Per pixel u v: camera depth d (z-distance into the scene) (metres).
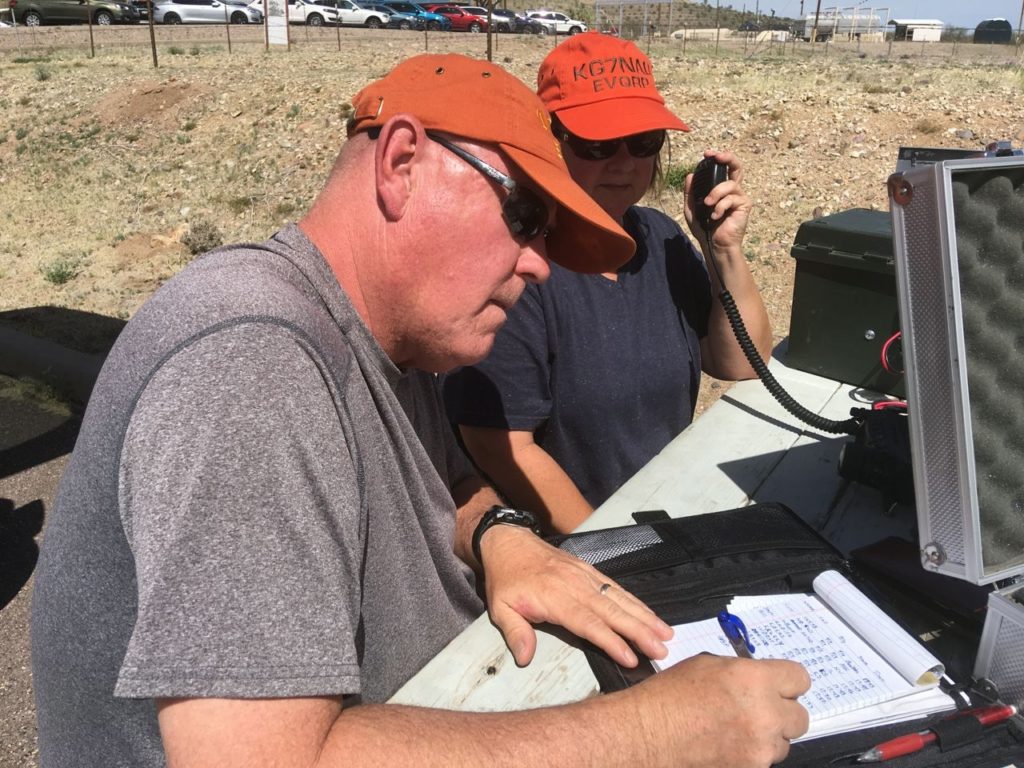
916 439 1.08
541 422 2.05
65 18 28.47
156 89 12.94
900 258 1.03
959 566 1.09
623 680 1.16
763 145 9.55
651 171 2.20
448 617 1.34
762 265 7.08
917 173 0.98
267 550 0.85
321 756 0.85
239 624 0.82
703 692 0.98
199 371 0.89
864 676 1.16
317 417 0.94
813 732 1.07
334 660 0.86
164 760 1.04
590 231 1.31
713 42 28.64
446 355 1.23
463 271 1.15
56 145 11.77
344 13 31.83
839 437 2.06
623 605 1.26
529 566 1.36
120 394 0.92
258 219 9.26
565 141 2.09
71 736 1.08
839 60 19.34
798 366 2.44
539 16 34.25
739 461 1.96
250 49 20.50
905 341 1.06
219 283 0.98
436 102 1.11
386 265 1.14
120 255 8.48
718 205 2.19
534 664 1.22
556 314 2.04
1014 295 1.02
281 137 11.00
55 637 1.04
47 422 5.16
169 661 0.80
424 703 1.15
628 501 1.79
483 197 1.12
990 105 10.48
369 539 1.15
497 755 0.90
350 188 1.15
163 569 0.82
